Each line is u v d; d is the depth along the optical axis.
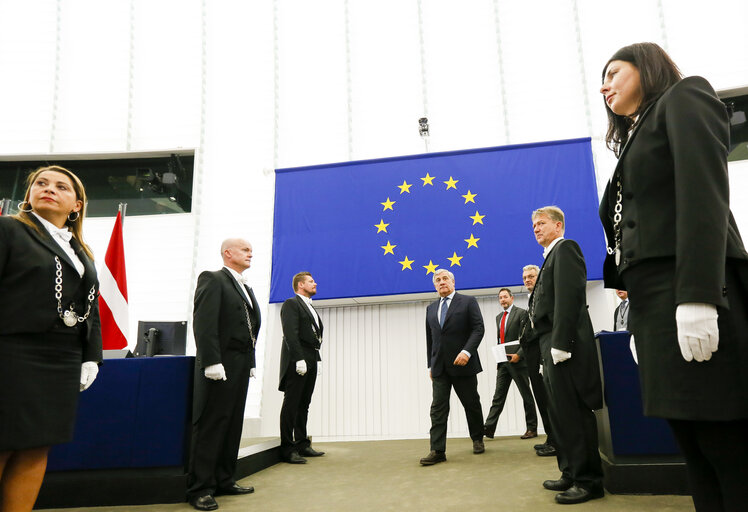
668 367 0.86
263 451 3.37
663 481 2.16
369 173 5.82
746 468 0.83
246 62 6.70
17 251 1.46
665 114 0.96
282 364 3.77
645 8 5.99
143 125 6.58
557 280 2.16
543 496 2.23
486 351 5.41
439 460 3.32
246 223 6.15
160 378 2.57
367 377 5.58
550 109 6.05
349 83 6.54
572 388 2.14
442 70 6.43
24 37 6.73
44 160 6.57
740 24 5.70
